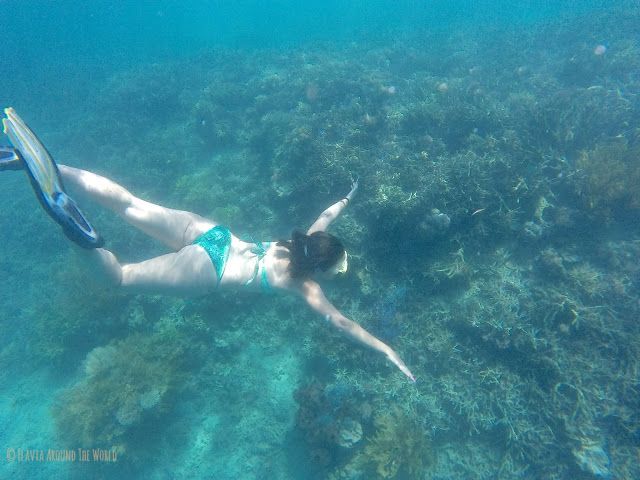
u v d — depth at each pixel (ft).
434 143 30.76
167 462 21.21
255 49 100.22
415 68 62.80
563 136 28.91
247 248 12.46
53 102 81.46
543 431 19.11
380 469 18.19
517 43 72.08
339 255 10.39
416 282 24.86
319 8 233.14
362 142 32.65
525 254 25.40
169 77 75.25
